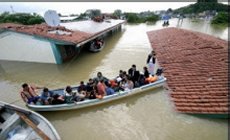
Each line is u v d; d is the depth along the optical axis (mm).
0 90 9688
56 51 12438
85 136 6340
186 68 10281
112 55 15867
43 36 11914
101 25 23703
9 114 6496
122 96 8078
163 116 7078
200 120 6660
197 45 14039
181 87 8398
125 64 13414
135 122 6895
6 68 12586
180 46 14977
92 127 6742
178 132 6281
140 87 8391
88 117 7281
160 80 8914
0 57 14148
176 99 7602
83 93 7719
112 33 28422
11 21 35750
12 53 13742
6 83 10484
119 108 7777
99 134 6398
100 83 7777
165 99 8141
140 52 16719
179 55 12703
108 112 7543
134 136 6238
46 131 5352
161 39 19422
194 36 16859
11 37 13078
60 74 11539
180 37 18203
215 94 7359
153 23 50594
